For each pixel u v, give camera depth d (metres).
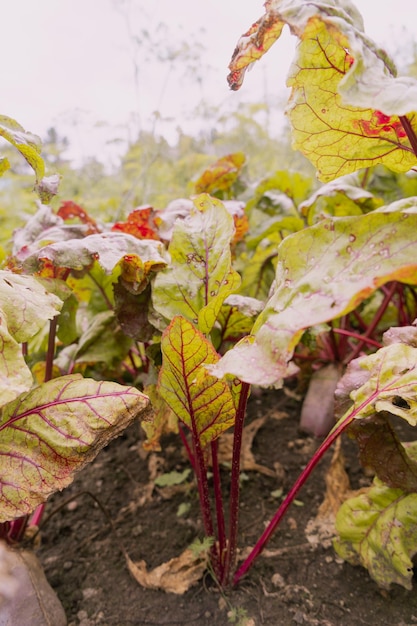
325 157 0.85
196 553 1.03
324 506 1.27
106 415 0.80
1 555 0.95
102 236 1.04
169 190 3.22
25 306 0.79
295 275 0.70
